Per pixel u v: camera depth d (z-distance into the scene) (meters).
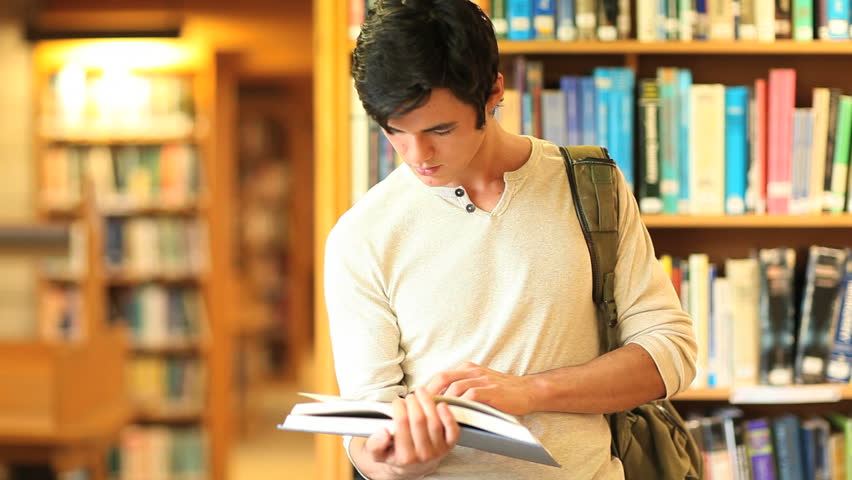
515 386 1.39
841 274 2.65
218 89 6.09
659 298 1.53
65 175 6.00
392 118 1.28
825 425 2.69
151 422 6.10
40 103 5.91
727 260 2.76
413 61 1.24
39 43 5.84
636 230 1.56
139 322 6.09
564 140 2.61
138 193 6.02
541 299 1.45
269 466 6.58
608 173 1.53
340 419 1.34
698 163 2.62
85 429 3.94
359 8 2.59
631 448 1.66
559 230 1.47
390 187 1.51
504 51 2.59
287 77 9.03
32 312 5.95
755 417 2.84
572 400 1.41
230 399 7.01
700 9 2.62
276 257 9.84
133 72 5.99
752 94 2.65
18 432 3.86
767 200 2.66
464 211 1.46
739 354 2.67
